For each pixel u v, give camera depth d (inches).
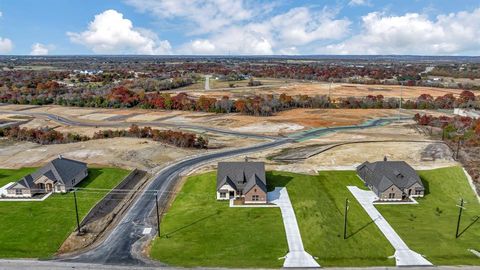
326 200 2783.0
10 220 2422.5
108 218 2529.5
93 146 4242.1
